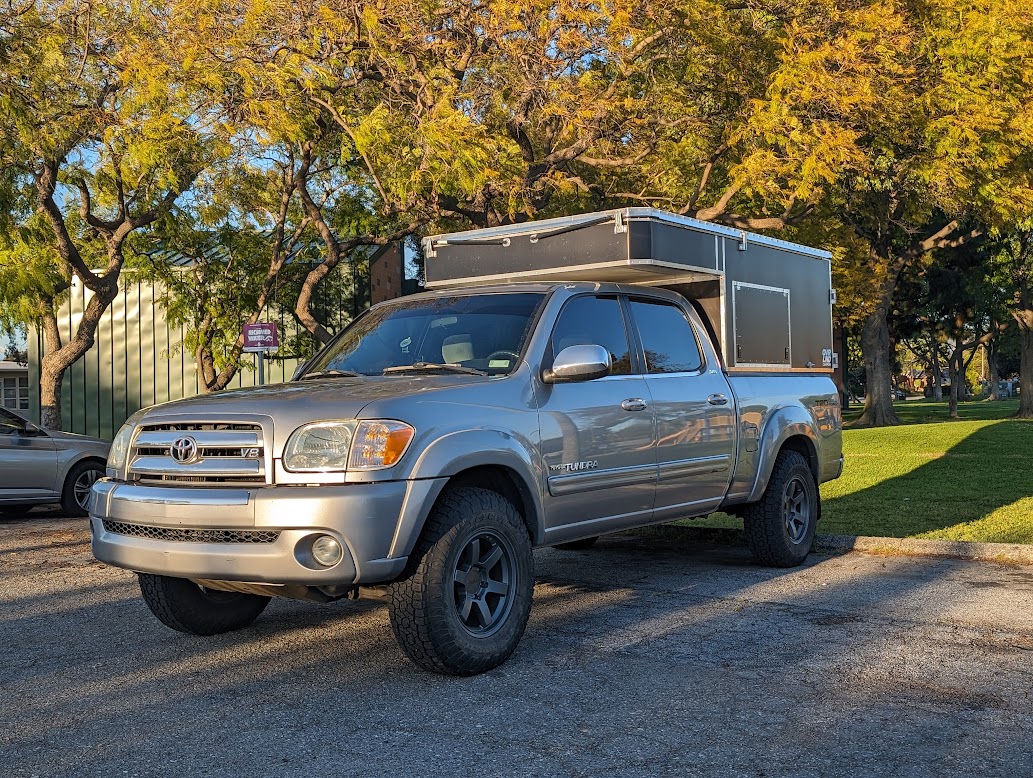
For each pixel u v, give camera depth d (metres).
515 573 4.94
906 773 3.48
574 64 16.14
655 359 6.43
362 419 4.54
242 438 4.63
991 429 25.53
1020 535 8.66
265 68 14.21
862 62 15.59
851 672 4.71
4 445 11.96
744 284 7.35
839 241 26.16
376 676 4.81
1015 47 16.97
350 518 4.38
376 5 14.52
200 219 18.12
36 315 15.46
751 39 16.98
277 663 5.09
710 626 5.67
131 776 3.57
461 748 3.79
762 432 7.23
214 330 19.95
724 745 3.77
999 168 18.77
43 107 14.00
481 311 5.90
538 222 6.74
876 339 32.44
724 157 18.44
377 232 20.05
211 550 4.55
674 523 9.59
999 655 4.97
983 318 45.12
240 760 3.71
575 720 4.09
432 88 15.05
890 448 19.50
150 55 13.97
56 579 7.73
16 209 15.49
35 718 4.27
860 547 8.31
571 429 5.48
